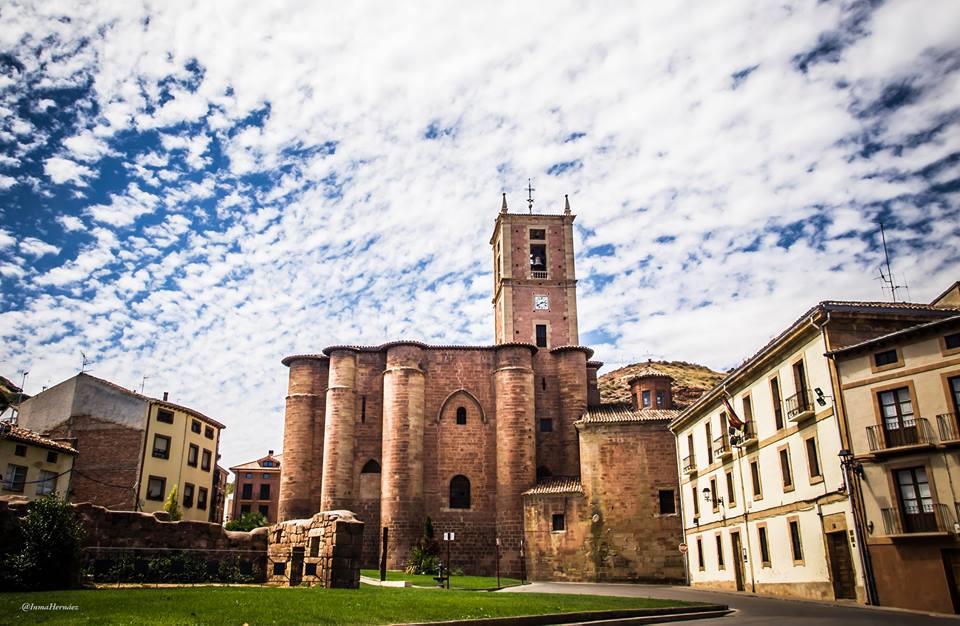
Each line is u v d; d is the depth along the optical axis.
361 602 20.11
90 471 52.12
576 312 72.06
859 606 26.23
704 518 45.41
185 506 57.03
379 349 63.09
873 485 27.25
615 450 53.94
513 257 73.56
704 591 38.69
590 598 27.33
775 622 20.25
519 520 56.22
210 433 62.25
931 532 25.33
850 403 28.41
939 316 29.44
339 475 59.22
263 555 28.53
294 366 64.50
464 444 60.09
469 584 39.81
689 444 49.00
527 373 60.34
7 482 42.19
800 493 31.88
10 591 19.36
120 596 18.45
